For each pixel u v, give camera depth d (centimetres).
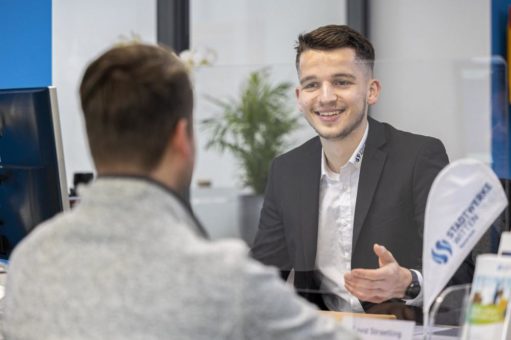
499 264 166
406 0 605
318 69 206
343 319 184
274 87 203
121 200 125
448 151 193
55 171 228
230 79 200
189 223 130
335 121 207
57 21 618
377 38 615
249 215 205
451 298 179
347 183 211
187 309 117
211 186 201
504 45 598
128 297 119
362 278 199
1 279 259
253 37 631
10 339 132
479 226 176
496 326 166
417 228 206
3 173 239
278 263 210
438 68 191
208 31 636
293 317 121
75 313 121
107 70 131
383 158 208
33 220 235
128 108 128
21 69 524
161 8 634
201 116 199
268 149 204
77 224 126
